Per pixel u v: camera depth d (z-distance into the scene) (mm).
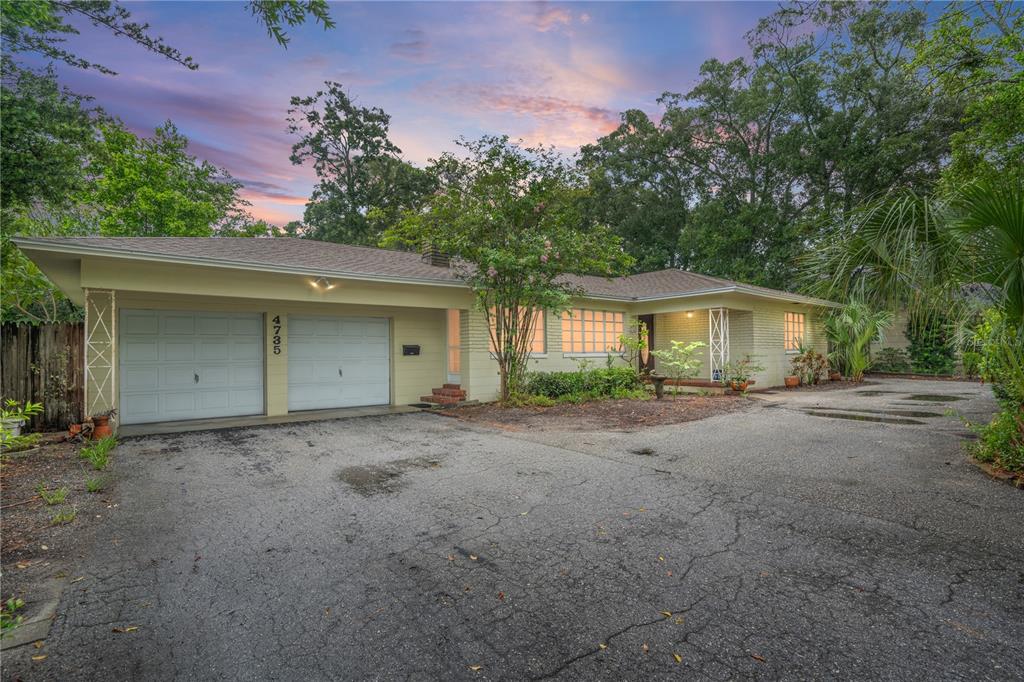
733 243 23547
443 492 4848
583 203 27031
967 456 5957
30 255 7199
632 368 13625
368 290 9992
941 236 3922
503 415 9680
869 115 21594
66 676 2174
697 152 27734
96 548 3559
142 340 8891
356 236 31328
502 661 2268
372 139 32406
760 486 4914
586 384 12031
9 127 7676
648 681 2119
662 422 8758
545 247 10289
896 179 19391
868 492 4668
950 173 8617
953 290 4086
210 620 2631
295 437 7727
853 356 16250
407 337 11836
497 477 5359
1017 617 2574
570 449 6691
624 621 2588
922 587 2896
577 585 2977
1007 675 2127
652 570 3156
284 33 2826
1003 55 8688
